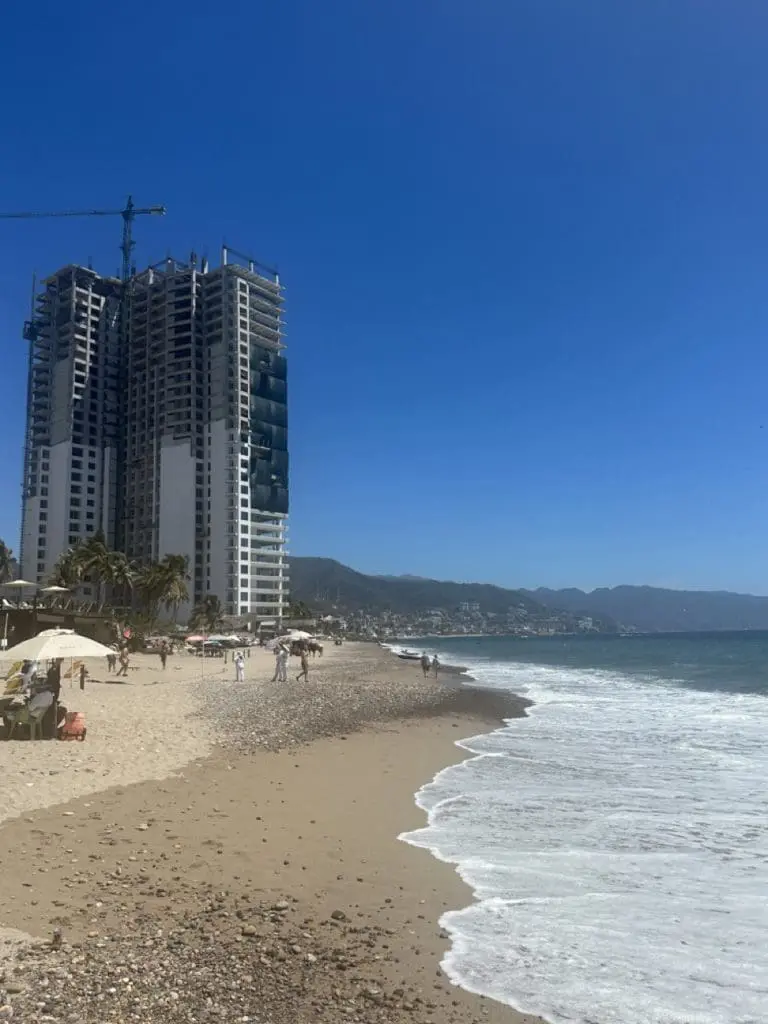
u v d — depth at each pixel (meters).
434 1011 5.89
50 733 18.20
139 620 105.69
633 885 9.09
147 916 7.54
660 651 121.44
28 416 177.25
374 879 9.17
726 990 6.34
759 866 9.83
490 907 8.27
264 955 6.72
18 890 8.10
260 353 168.88
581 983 6.45
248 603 157.25
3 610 43.59
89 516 168.88
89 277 178.12
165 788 13.62
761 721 27.84
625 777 16.52
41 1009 5.45
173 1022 5.40
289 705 30.06
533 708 33.56
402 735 23.44
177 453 162.12
